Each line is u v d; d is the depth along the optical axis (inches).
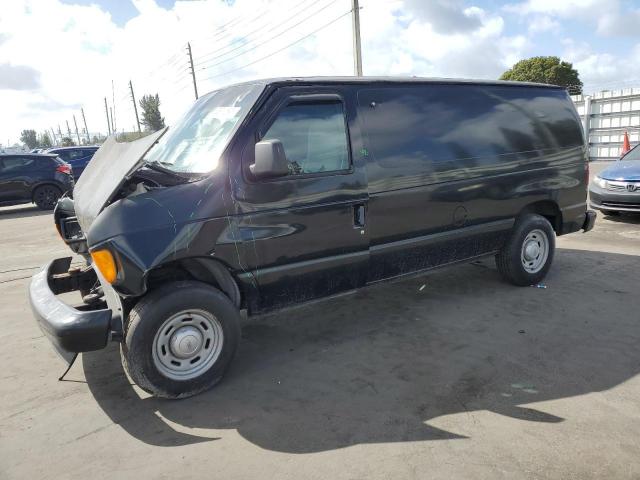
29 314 199.5
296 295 145.9
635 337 155.6
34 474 102.3
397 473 97.5
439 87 174.9
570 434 107.5
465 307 186.9
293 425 115.8
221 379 138.5
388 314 183.2
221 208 128.4
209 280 136.6
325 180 144.3
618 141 780.0
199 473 100.5
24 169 530.9
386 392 128.5
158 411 124.4
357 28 792.3
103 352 160.4
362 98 154.9
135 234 118.8
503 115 191.2
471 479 94.7
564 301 189.3
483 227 187.2
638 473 94.8
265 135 136.0
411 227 165.5
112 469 103.0
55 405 129.0
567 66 1684.3
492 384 130.1
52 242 353.7
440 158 170.4
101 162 161.5
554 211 215.3
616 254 254.2
